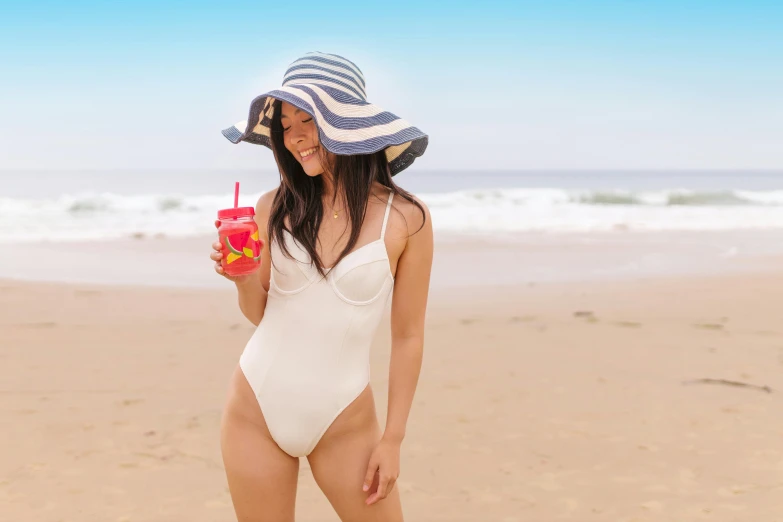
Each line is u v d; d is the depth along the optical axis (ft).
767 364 19.92
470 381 18.66
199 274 34.58
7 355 20.45
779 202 83.25
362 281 7.17
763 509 11.83
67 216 62.59
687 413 16.29
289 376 7.22
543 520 11.59
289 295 7.30
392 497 7.45
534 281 32.99
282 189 7.54
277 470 7.34
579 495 12.44
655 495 12.39
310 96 6.86
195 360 20.35
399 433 7.26
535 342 22.40
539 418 16.07
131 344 21.86
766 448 14.29
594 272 35.65
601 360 20.45
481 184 178.60
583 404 16.92
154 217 62.59
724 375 19.01
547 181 192.75
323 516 11.89
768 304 27.68
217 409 16.62
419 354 7.45
